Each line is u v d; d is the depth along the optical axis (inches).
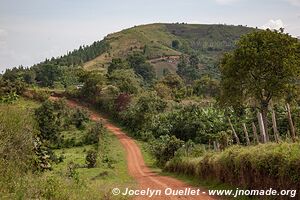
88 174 1424.7
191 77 6112.2
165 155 1854.1
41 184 404.8
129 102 3430.1
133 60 6195.9
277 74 1008.2
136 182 1018.7
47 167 490.3
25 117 421.1
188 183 916.0
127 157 2281.0
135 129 3051.2
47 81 5270.7
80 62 7731.3
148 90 4020.7
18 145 404.5
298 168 437.7
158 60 7696.9
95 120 3405.5
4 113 400.2
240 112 1951.3
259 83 1012.5
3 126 390.0
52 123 2628.0
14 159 398.3
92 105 3969.0
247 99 1129.4
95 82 3986.2
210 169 831.1
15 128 400.2
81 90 4111.7
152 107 3051.2
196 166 978.7
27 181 386.9
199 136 2188.7
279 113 1523.1
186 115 2415.1
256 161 545.0
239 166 621.3
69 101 4045.3
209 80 3747.5
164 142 2053.4
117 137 2967.5
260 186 538.3
